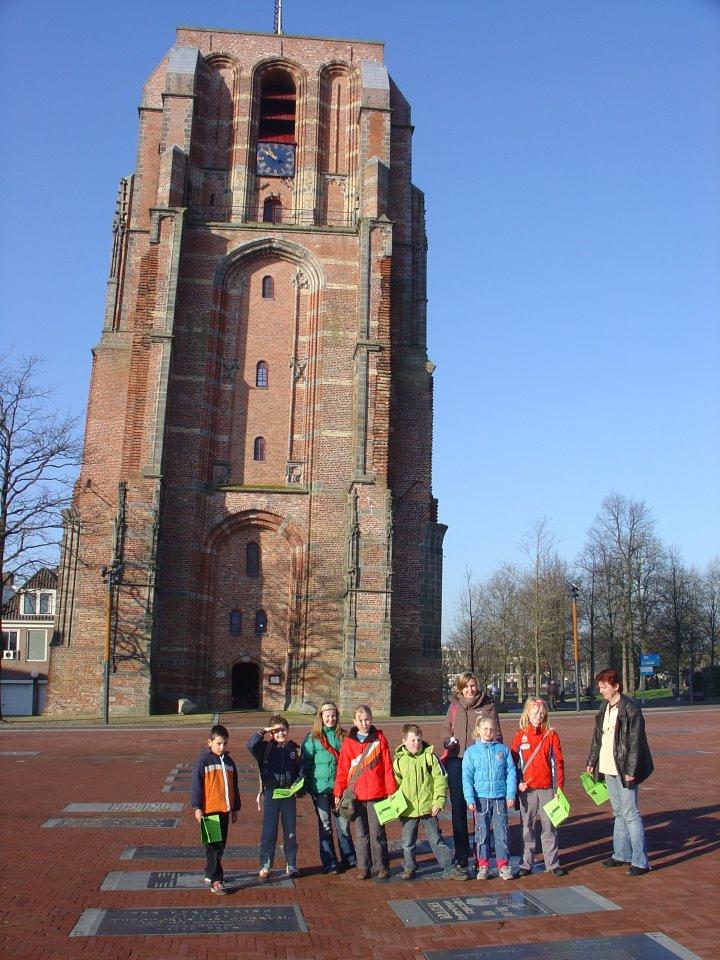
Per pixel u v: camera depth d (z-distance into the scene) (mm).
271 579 49031
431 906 10320
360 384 48219
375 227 51031
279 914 9992
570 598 82062
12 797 18188
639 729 11648
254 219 54500
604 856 12555
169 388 48188
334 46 57312
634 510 75250
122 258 54094
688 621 91625
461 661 97625
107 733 34625
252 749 12016
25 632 83875
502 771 11680
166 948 8773
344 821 12312
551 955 8578
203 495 48688
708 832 13891
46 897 10445
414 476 52344
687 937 9016
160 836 14211
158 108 56531
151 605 44281
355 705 44062
